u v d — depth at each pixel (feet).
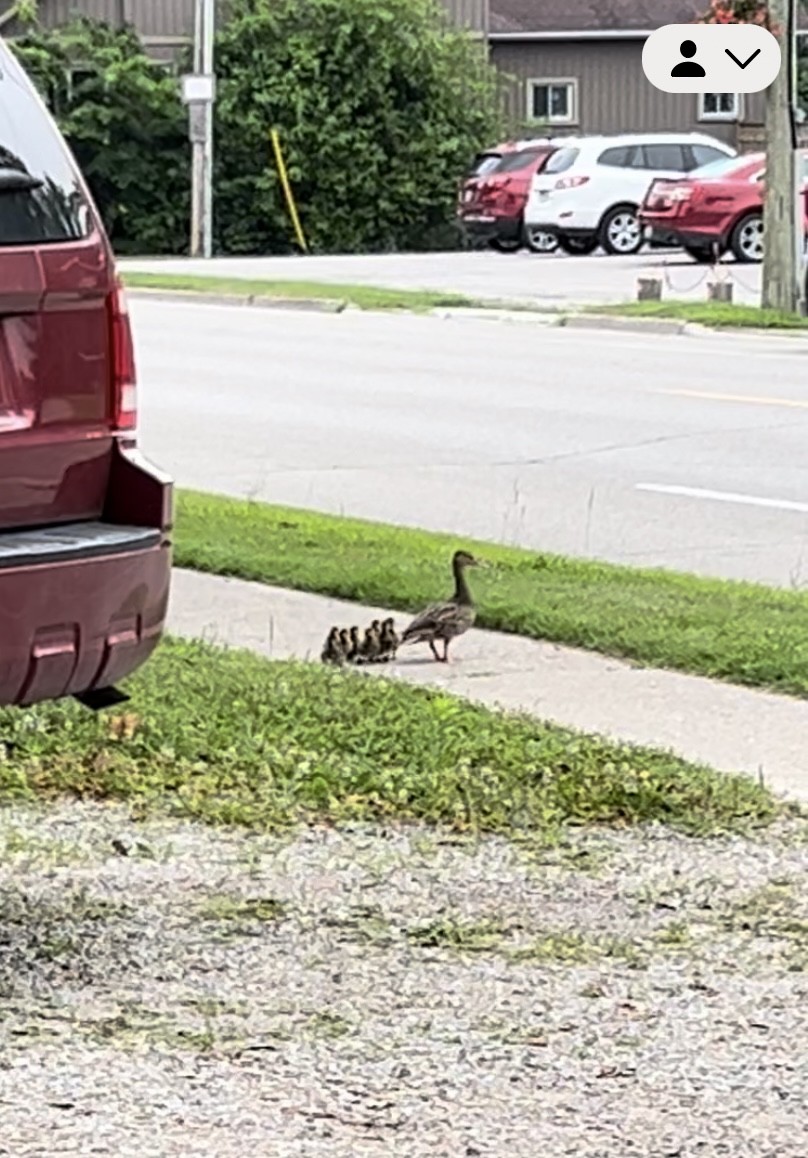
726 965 20.04
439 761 25.73
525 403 63.57
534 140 152.76
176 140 161.68
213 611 35.50
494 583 36.86
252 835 23.58
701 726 28.73
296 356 77.41
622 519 45.19
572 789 24.86
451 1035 18.28
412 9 162.50
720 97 182.80
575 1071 17.61
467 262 132.77
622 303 95.55
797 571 39.75
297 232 161.38
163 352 78.95
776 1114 16.88
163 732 26.37
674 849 23.43
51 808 24.26
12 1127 16.37
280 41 161.99
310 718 27.40
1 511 18.69
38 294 18.60
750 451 54.08
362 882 22.17
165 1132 16.33
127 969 19.70
